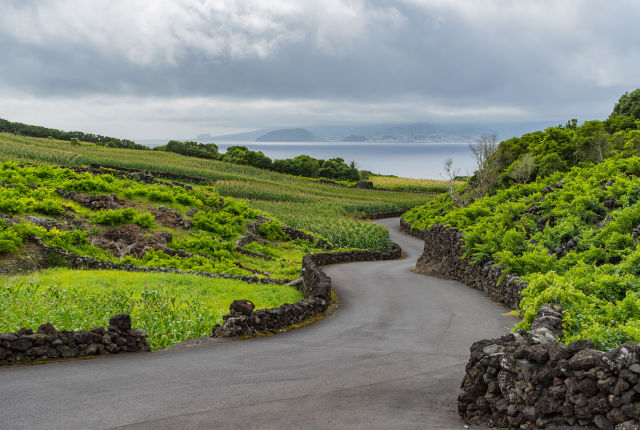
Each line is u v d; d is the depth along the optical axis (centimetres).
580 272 1241
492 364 587
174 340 1132
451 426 575
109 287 1786
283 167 12362
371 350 1048
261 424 575
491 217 2427
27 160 6406
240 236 3706
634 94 7225
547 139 5125
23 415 595
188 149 12225
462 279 2248
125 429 552
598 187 2122
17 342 880
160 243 2967
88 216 3041
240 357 969
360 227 5019
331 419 597
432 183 12175
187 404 650
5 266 2088
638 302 828
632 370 450
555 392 512
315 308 1611
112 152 9800
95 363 886
